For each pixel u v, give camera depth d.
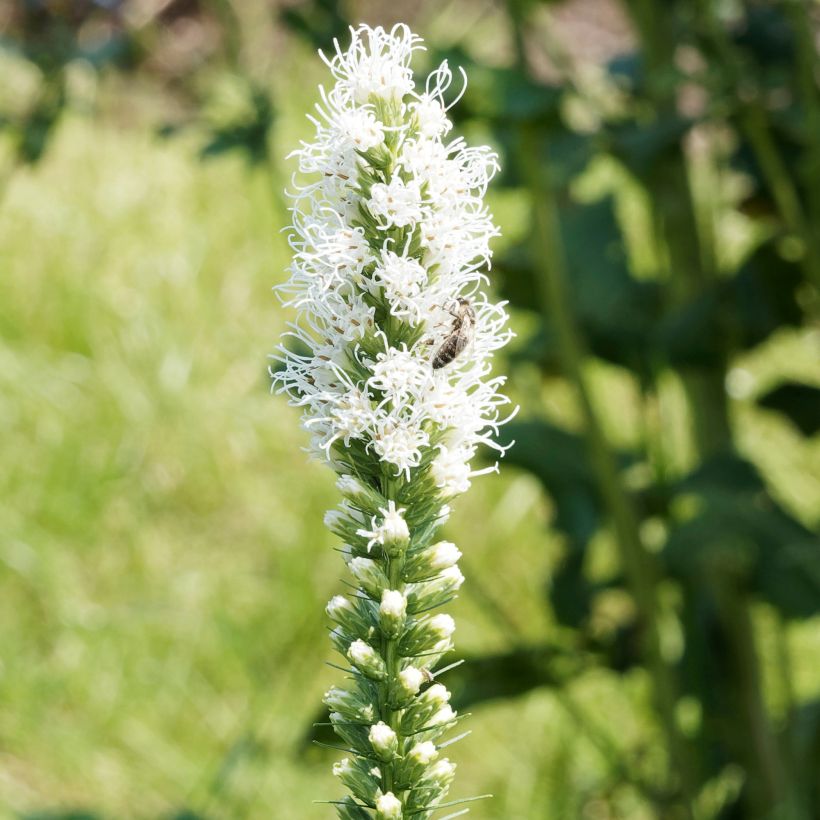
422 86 4.26
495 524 7.54
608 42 10.70
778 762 5.37
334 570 7.26
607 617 5.80
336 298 2.29
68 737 6.44
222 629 6.90
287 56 8.38
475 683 4.86
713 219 5.39
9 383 8.37
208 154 5.07
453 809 6.18
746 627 5.34
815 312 5.11
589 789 6.01
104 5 5.47
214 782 5.70
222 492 7.96
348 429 2.31
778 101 4.96
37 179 10.16
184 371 8.48
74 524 7.67
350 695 2.44
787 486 7.69
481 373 2.37
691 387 5.45
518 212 8.61
